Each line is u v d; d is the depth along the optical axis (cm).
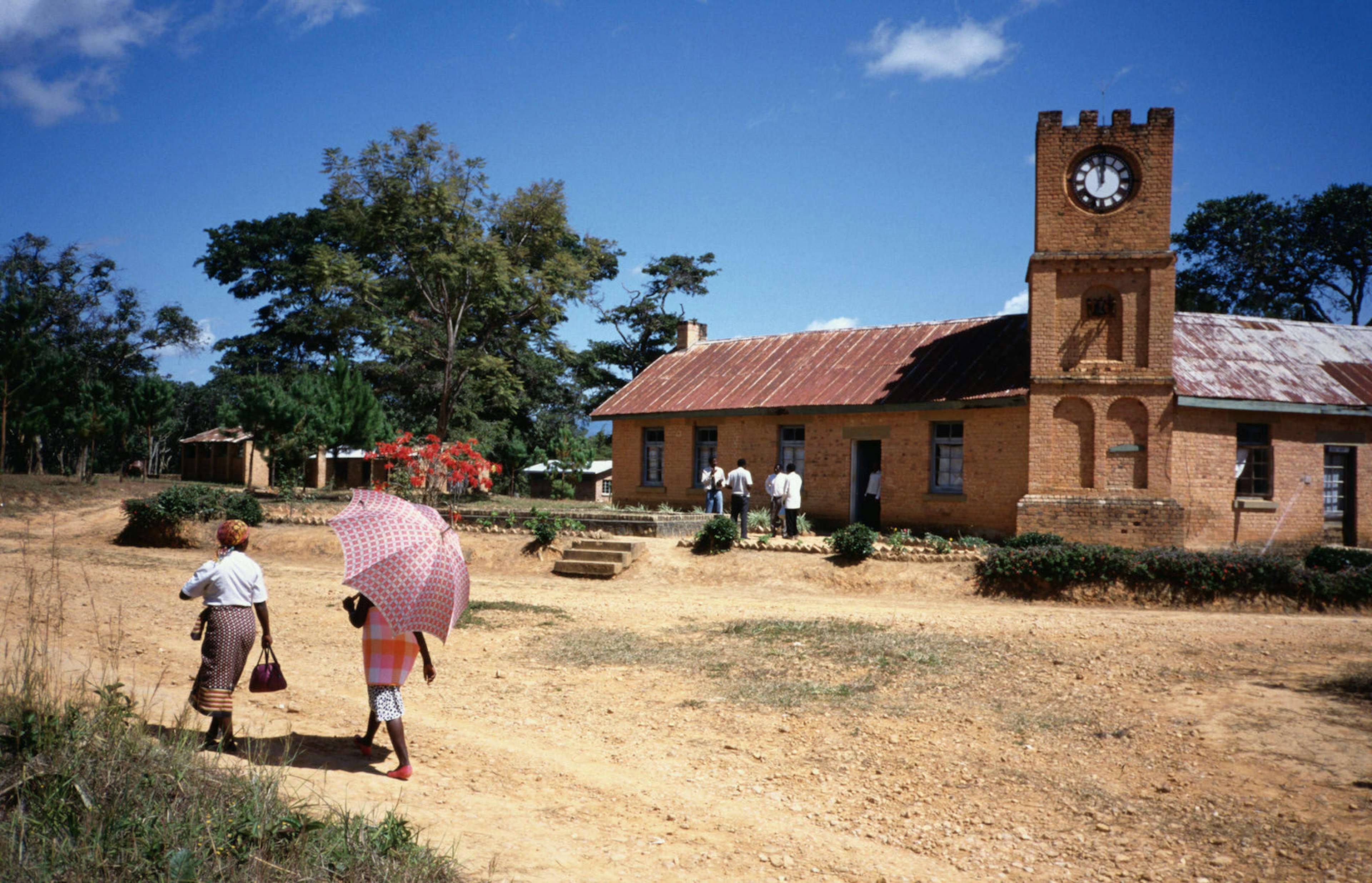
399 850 495
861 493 2438
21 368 3500
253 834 470
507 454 4894
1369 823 611
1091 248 1955
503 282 3428
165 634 1154
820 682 999
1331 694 892
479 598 1555
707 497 2434
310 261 3569
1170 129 1927
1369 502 2128
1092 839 605
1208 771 714
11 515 2723
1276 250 4434
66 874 413
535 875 512
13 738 536
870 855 581
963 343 2427
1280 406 2020
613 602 1552
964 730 830
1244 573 1496
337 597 1546
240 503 2358
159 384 4638
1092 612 1448
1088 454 1952
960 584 1664
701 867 553
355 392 3859
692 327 3155
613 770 736
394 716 675
